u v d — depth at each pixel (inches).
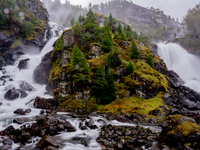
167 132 488.4
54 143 467.2
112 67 1279.5
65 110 1000.9
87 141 518.6
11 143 473.4
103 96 1087.0
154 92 1211.2
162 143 482.0
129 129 661.9
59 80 1106.1
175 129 468.4
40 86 1678.2
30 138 510.0
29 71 1925.4
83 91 1073.5
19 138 503.5
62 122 663.1
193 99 1316.4
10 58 2374.5
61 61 1553.9
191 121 478.9
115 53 1327.5
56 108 1013.8
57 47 1759.4
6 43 2460.6
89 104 1058.1
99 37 1844.2
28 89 1502.2
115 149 463.5
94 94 1123.3
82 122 744.3
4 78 1694.1
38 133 547.8
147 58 1670.8
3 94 1264.8
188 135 435.2
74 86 1064.2
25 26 2797.7
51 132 569.3
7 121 722.2
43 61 2076.8
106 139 536.1
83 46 1754.4
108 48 1569.9
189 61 3499.0
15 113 880.9
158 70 1830.7
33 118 774.5
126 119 840.9
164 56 3324.3
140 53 1775.3
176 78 1904.5
